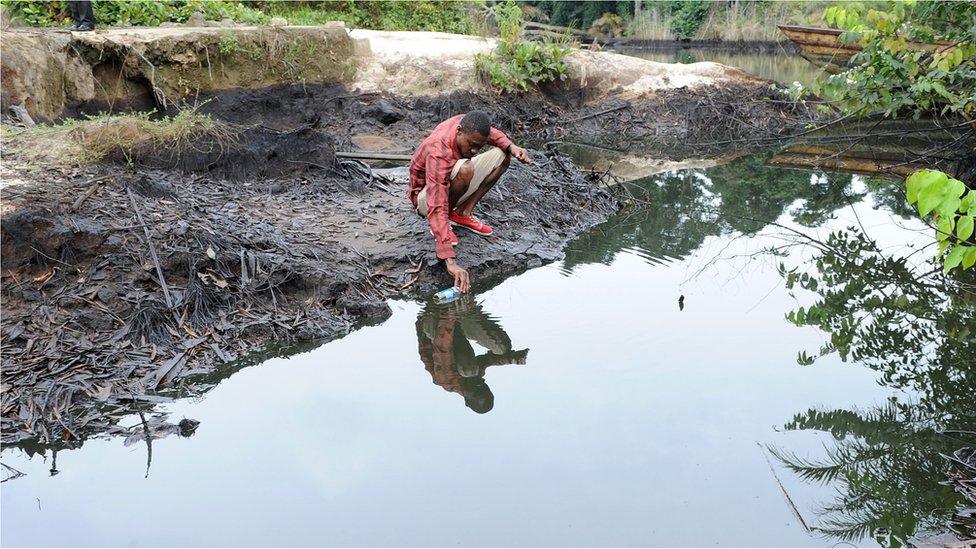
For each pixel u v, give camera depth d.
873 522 4.03
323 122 13.95
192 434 4.82
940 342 6.20
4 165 6.61
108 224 6.02
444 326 6.33
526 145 14.45
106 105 11.62
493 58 15.44
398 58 15.41
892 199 10.38
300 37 13.93
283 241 6.78
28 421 4.81
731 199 10.45
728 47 29.20
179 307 5.80
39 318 5.43
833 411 5.15
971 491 4.28
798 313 6.66
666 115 16.03
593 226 9.00
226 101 13.03
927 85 8.61
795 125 15.79
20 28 11.05
